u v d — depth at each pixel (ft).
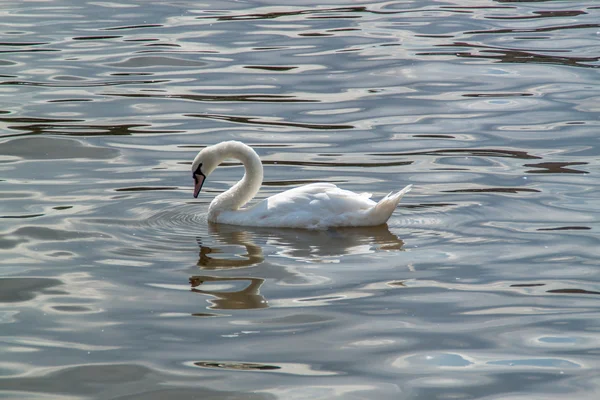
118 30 97.81
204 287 41.14
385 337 36.32
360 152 62.90
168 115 71.46
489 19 102.83
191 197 54.34
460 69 83.71
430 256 44.60
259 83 80.12
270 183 56.85
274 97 76.28
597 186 54.85
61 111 71.97
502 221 49.49
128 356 34.91
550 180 56.24
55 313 38.55
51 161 60.64
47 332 36.88
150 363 34.37
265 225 49.01
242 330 36.96
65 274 42.60
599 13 104.63
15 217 50.11
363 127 68.49
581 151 61.93
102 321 37.81
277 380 33.09
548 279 41.78
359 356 34.78
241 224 49.44
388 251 45.32
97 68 84.28
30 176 57.57
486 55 88.12
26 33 96.22
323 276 42.27
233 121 69.97
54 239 46.98
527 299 39.70
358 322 37.63
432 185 55.83
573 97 74.90
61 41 93.20
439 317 38.01
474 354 34.91
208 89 78.48
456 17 103.71
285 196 49.55
